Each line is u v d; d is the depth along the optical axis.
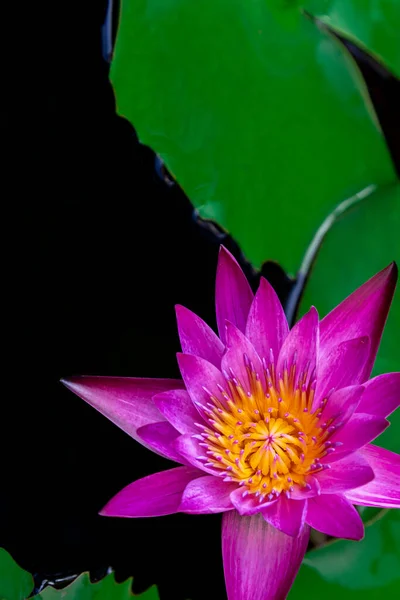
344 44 1.01
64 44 1.04
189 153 0.98
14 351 1.01
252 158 0.98
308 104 0.99
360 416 0.94
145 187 1.03
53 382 1.01
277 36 0.99
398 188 0.99
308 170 0.98
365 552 0.95
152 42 0.98
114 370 1.01
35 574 0.97
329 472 0.94
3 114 1.04
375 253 0.99
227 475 0.94
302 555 0.94
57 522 0.98
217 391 0.95
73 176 1.03
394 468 0.94
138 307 1.02
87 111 1.04
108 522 0.98
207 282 1.02
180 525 0.98
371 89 1.01
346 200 0.99
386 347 0.98
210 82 0.98
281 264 0.98
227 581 0.94
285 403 0.96
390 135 1.01
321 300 0.98
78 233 1.03
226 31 0.98
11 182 1.03
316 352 0.95
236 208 0.98
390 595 0.94
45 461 0.99
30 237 1.03
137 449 1.00
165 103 0.98
